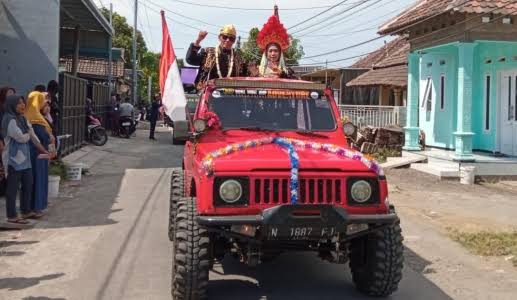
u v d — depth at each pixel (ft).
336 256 17.19
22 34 44.42
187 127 20.06
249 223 15.87
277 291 19.44
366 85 87.40
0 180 31.22
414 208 35.60
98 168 49.83
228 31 23.75
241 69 24.12
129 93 141.28
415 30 57.57
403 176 49.44
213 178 16.28
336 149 18.28
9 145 27.35
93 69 104.12
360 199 16.89
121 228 28.02
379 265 17.67
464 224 30.99
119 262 22.34
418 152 56.70
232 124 20.39
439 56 60.80
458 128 48.47
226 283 20.27
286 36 24.39
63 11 62.34
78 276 20.57
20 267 21.52
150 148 68.74
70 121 57.06
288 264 22.80
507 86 52.19
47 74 44.91
